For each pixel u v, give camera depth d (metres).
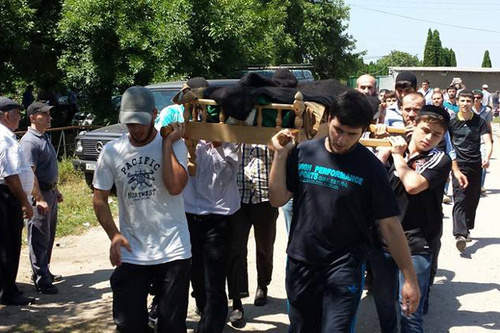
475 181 7.20
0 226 5.33
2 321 5.16
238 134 3.99
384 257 4.13
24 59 16.62
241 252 4.85
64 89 17.72
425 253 4.09
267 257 5.32
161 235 3.70
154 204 3.70
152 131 3.76
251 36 16.70
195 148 4.24
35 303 5.60
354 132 3.20
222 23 15.62
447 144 5.72
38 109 5.76
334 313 3.31
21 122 16.95
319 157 3.37
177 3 15.13
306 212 3.38
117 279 3.70
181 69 15.15
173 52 14.98
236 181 4.48
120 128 10.56
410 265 3.39
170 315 3.68
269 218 5.12
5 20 15.17
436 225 4.12
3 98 5.34
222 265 4.40
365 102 3.21
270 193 3.47
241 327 5.00
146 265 3.69
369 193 3.32
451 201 9.95
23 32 15.66
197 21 15.66
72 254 7.24
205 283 4.43
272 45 18.39
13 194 5.30
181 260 3.70
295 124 3.80
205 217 4.39
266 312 5.34
